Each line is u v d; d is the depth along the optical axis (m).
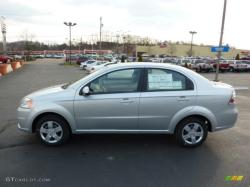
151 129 4.74
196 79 4.75
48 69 35.38
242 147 4.94
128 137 5.37
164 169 3.98
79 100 4.59
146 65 4.71
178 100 4.62
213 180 3.66
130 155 4.48
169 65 4.79
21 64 44.72
